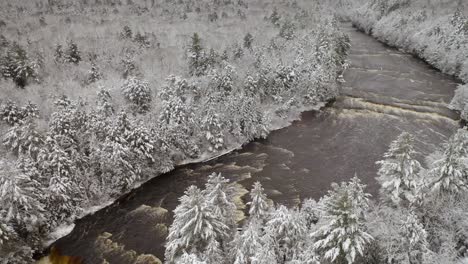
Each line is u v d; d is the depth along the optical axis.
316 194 41.03
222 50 70.38
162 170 45.12
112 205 39.84
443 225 26.72
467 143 26.78
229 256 24.48
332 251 21.72
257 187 27.67
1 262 28.45
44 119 46.06
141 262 32.69
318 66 62.66
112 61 63.78
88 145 41.09
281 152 49.78
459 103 59.09
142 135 42.03
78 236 35.59
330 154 48.91
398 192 26.97
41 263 32.66
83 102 48.78
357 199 24.84
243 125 51.78
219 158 48.66
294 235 24.92
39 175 34.44
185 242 24.52
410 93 65.81
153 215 38.50
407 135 27.11
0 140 41.22
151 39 73.56
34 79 55.06
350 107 61.84
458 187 26.25
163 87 52.34
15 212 30.36
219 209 26.00
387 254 24.06
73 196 37.09
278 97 59.06
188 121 47.75
